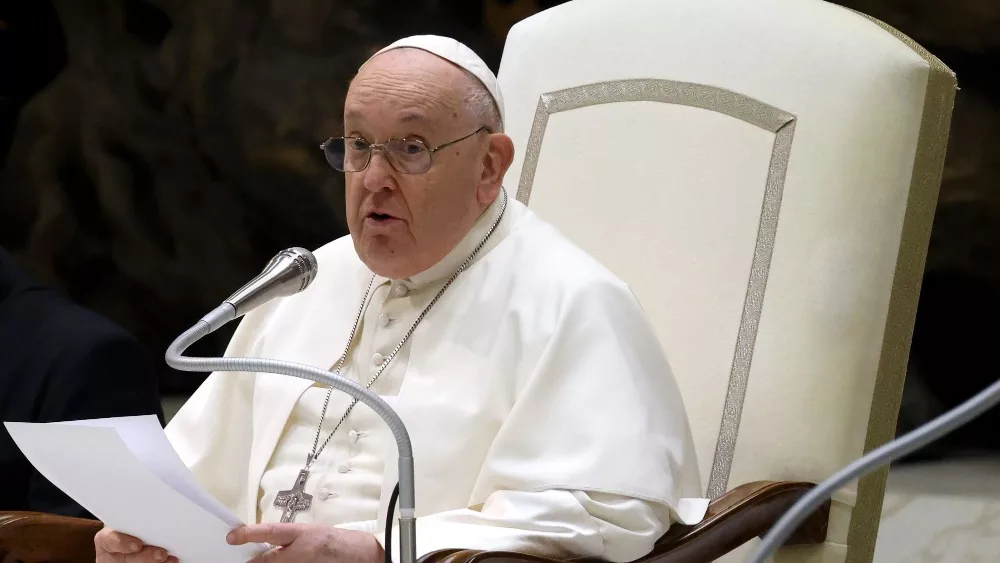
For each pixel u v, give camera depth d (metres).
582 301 8.69
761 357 9.66
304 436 9.16
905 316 9.56
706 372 9.87
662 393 8.77
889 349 9.46
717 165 10.28
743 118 10.27
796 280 9.66
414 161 8.55
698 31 10.73
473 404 8.59
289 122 24.61
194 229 25.25
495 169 9.01
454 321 8.98
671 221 10.37
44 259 25.16
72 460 7.16
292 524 7.19
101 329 10.12
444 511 8.45
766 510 8.80
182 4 25.19
